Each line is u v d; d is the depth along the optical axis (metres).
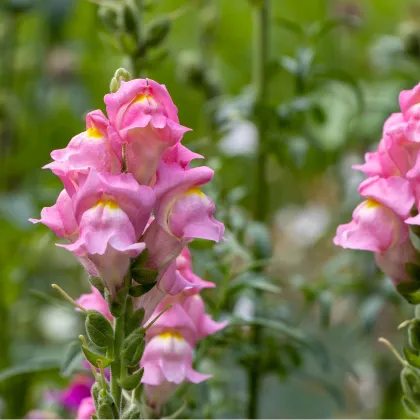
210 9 1.49
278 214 1.91
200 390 1.04
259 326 1.09
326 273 1.24
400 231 0.92
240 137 1.43
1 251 1.41
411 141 0.91
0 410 1.24
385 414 1.40
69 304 1.07
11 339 1.47
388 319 1.40
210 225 0.89
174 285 0.91
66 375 1.01
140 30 1.06
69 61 1.63
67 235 0.90
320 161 1.37
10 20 1.52
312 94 1.32
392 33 1.90
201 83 1.29
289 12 1.97
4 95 1.51
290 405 1.69
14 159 1.52
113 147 0.88
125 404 0.94
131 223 0.88
